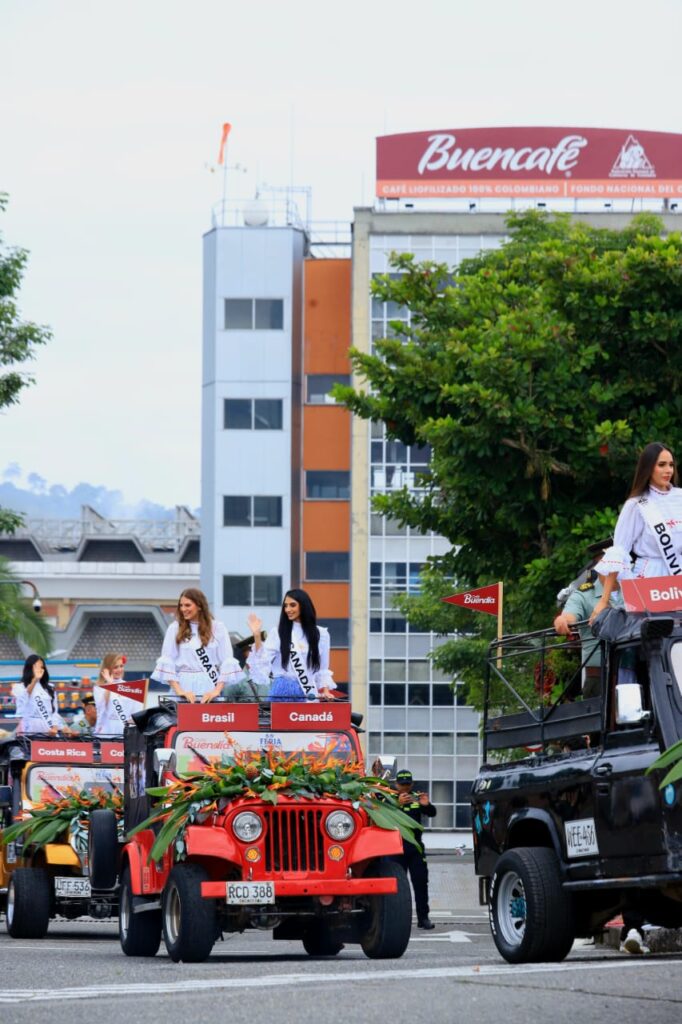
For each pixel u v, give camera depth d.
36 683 28.69
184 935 16.73
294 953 19.77
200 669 20.47
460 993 11.74
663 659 14.23
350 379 87.19
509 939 15.60
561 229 52.69
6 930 26.58
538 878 15.15
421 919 28.00
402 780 27.38
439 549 84.75
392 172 85.62
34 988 13.64
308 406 87.38
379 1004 11.20
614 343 32.72
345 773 17.59
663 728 14.01
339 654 86.44
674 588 14.66
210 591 86.94
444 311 37.62
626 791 14.22
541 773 15.62
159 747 19.06
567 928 15.09
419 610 58.16
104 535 123.50
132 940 18.89
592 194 85.19
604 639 14.91
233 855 16.81
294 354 87.69
